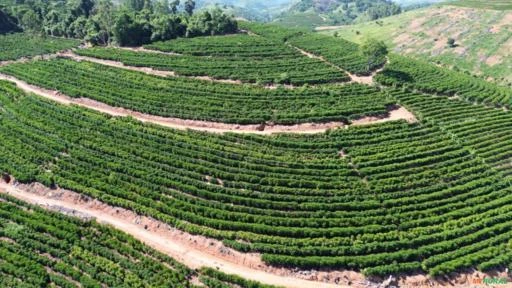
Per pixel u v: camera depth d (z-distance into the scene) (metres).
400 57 139.38
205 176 73.69
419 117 95.06
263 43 138.00
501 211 68.88
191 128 90.38
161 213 65.00
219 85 108.56
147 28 143.75
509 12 170.88
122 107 96.81
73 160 75.75
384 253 60.25
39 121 88.00
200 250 60.94
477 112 99.75
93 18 156.38
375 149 82.31
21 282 52.59
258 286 54.72
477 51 153.25
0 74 115.12
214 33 151.12
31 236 59.50
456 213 67.81
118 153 77.69
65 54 134.50
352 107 97.31
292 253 59.59
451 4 198.00
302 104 98.31
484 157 82.69
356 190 71.06
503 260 60.50
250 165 75.69
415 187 73.56
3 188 71.94
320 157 80.44
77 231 60.47
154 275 54.50
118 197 68.38
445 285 58.34
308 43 143.38
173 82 109.25
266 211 66.06
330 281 57.56
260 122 91.81
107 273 55.03
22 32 161.00
